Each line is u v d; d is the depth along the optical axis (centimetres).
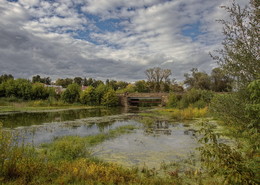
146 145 1094
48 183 470
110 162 792
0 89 4394
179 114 2467
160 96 4291
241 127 426
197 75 3353
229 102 443
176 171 661
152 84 6700
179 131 1520
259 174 289
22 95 4422
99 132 1491
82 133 1454
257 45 359
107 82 9212
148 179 576
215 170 325
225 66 422
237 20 372
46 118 2350
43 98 4712
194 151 958
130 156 891
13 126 1736
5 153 510
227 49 408
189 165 750
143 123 1956
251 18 353
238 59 381
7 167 497
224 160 311
